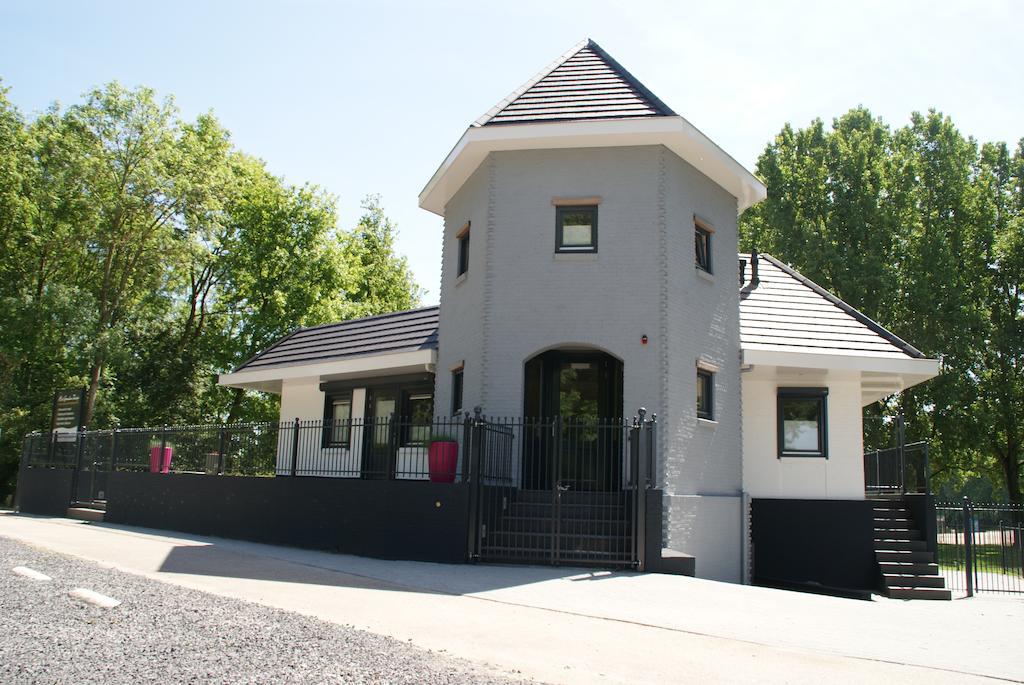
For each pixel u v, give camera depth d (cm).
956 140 3719
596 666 629
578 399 1581
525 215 1566
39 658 566
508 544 1280
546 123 1523
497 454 1394
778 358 1677
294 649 616
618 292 1509
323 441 1770
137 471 1972
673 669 631
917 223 3578
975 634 865
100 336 3238
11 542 1376
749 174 1697
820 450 1788
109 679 520
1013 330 3572
